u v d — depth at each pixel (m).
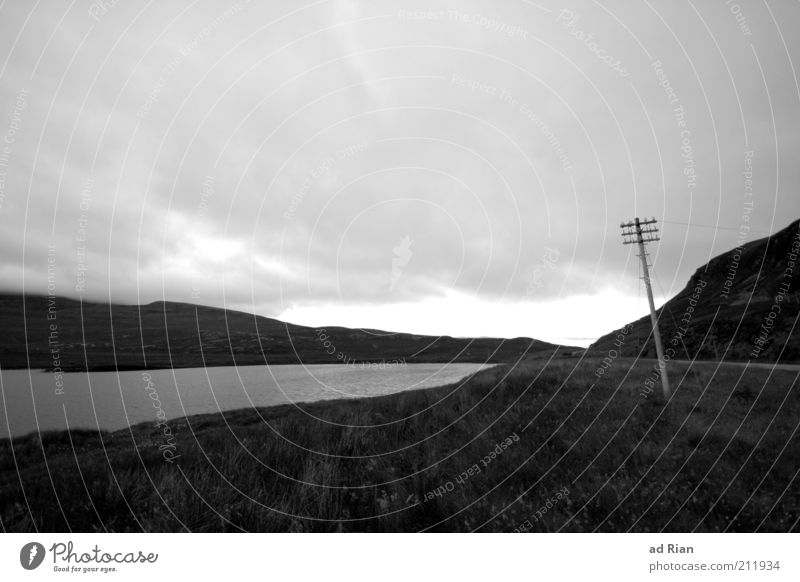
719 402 12.45
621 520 6.16
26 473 6.80
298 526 5.71
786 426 9.83
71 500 5.75
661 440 8.91
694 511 6.29
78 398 30.55
